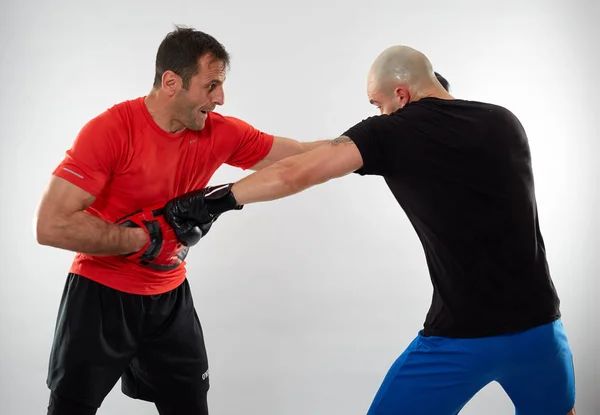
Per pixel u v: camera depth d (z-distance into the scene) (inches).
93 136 67.3
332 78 109.1
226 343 109.2
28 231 107.5
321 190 108.8
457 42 109.0
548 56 108.7
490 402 109.6
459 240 62.6
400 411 66.1
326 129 109.9
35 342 107.7
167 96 69.0
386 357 110.3
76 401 72.5
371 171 63.6
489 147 62.1
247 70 108.9
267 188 64.0
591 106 109.0
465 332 63.3
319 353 110.0
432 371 65.1
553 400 66.9
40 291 107.8
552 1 108.1
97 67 107.6
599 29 108.1
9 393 107.0
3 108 106.9
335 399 110.2
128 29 107.5
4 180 107.3
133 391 81.0
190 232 68.4
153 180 71.7
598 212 109.7
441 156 61.6
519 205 63.3
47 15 106.7
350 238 109.7
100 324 72.3
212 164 77.4
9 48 106.5
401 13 108.7
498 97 109.3
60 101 107.4
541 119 109.4
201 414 81.1
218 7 108.0
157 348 76.4
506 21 108.6
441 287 65.4
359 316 110.3
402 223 109.7
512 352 62.9
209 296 108.9
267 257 109.0
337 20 108.5
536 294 63.7
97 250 66.4
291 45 108.6
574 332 110.9
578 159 109.4
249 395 109.6
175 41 68.1
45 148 107.5
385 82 69.0
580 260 110.3
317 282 109.7
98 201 72.8
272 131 109.7
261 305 109.3
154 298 74.7
